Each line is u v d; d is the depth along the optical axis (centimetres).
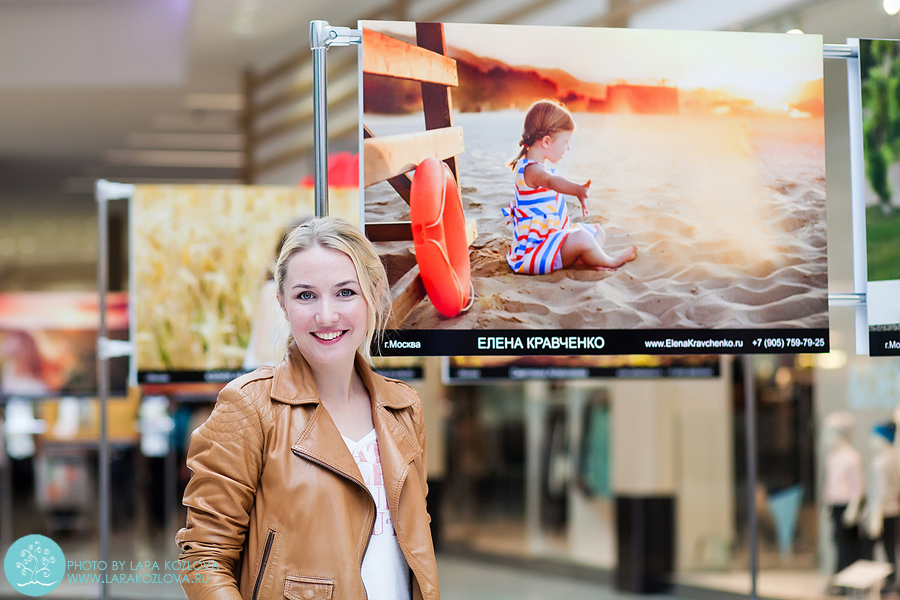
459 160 262
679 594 779
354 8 717
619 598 788
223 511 185
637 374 461
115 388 731
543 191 265
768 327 274
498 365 452
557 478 941
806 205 276
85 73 870
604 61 269
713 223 272
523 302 263
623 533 814
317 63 254
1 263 2062
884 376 668
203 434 189
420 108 259
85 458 954
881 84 282
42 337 1021
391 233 257
